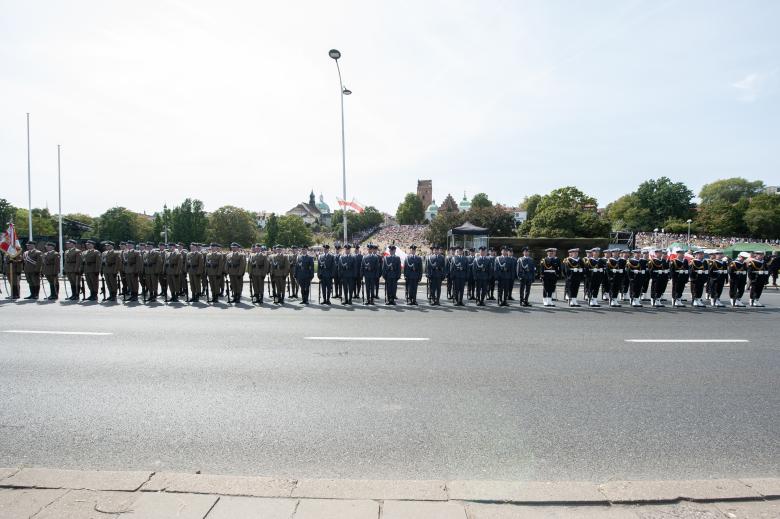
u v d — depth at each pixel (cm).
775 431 481
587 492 347
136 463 404
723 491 349
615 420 507
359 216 13250
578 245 2394
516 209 13275
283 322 1141
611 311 1413
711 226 10025
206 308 1420
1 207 6625
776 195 10181
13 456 415
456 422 498
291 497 336
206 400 562
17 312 1298
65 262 1580
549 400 568
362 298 1703
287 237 10319
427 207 17262
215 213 9300
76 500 329
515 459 414
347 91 2428
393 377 658
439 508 324
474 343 891
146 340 905
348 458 414
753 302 1603
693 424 497
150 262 1578
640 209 11225
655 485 356
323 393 588
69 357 768
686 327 1105
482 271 1554
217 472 388
